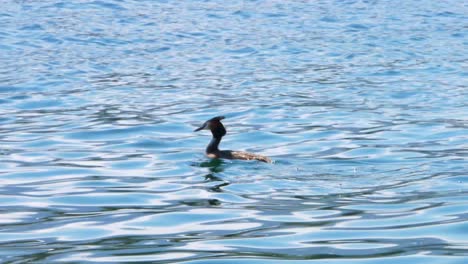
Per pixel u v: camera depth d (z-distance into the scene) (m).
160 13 39.84
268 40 33.81
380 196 13.76
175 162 16.53
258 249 11.01
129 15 38.94
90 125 20.11
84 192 14.29
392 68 28.55
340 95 24.08
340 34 35.59
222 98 23.56
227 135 19.30
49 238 11.69
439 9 43.16
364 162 16.41
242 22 38.16
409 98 23.70
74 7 40.31
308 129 19.80
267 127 20.09
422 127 19.89
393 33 36.00
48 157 17.00
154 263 10.52
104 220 12.58
